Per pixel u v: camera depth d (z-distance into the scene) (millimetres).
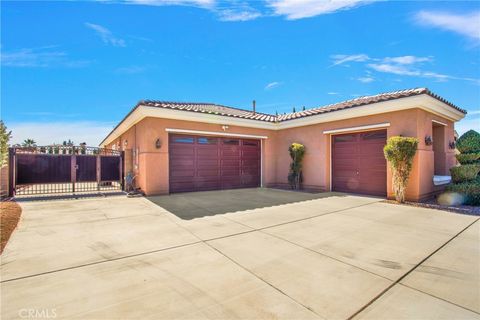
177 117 10797
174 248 4367
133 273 3393
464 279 3307
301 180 13219
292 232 5355
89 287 3006
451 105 10383
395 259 3943
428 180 9625
